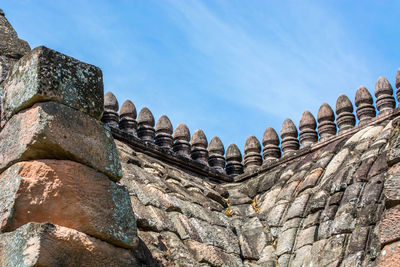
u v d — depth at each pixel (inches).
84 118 217.8
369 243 261.7
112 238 203.8
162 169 374.6
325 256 274.7
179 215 298.7
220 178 447.8
